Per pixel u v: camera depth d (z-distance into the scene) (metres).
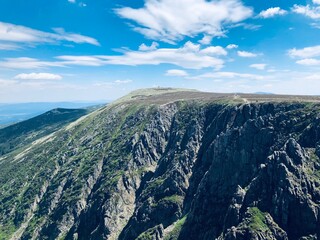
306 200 117.81
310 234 113.06
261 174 130.12
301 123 143.25
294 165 126.25
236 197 131.12
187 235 141.88
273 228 117.25
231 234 119.38
